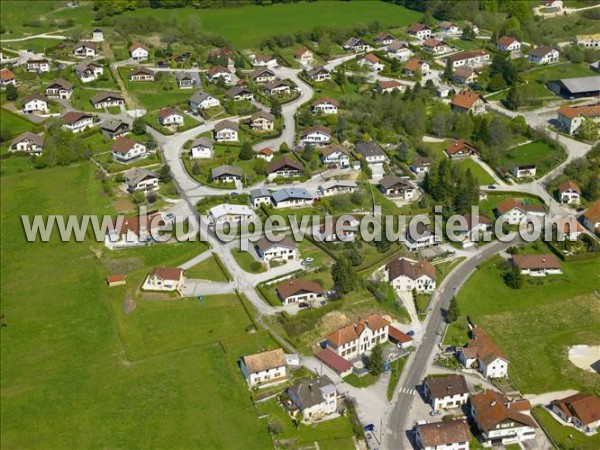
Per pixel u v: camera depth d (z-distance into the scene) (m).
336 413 144.62
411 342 166.38
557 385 157.00
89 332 167.62
